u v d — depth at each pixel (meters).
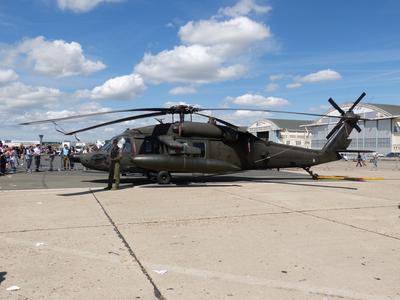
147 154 14.74
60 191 12.69
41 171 23.12
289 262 5.27
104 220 7.91
